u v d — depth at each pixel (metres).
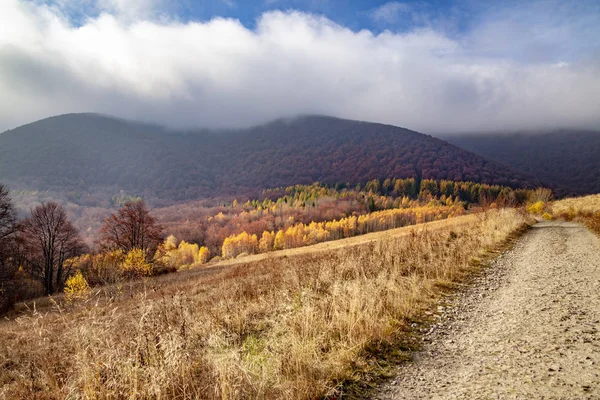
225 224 144.88
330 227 117.31
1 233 28.17
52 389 4.93
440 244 14.37
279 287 9.95
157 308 7.54
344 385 4.43
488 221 20.55
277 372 4.61
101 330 5.32
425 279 9.38
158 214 185.62
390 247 13.11
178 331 5.66
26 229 33.72
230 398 3.88
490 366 4.69
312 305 6.89
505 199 30.38
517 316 6.70
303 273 11.21
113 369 4.38
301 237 108.81
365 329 5.79
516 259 12.91
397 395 4.12
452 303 7.89
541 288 8.64
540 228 24.83
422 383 4.37
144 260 33.81
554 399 3.69
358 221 120.00
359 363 4.95
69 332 5.71
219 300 10.09
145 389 4.07
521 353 5.00
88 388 4.11
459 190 173.88
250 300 9.35
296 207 155.50
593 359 4.58
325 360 5.00
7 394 5.40
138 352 4.83
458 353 5.23
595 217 24.11
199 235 128.50
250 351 5.74
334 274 10.29
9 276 30.12
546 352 4.95
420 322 6.71
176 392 4.20
